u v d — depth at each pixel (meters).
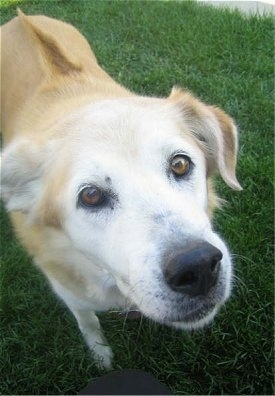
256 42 0.73
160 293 0.27
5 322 0.48
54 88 0.42
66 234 0.33
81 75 0.44
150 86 0.69
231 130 0.39
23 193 0.36
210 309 0.29
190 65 0.72
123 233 0.28
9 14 0.86
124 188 0.29
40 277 0.50
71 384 0.43
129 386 0.36
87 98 0.39
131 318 0.45
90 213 0.30
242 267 0.49
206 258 0.26
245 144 0.60
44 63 0.44
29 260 0.51
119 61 0.74
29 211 0.36
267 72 0.69
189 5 0.82
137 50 0.75
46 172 0.34
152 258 0.26
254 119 0.64
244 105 0.65
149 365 0.44
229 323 0.45
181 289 0.27
